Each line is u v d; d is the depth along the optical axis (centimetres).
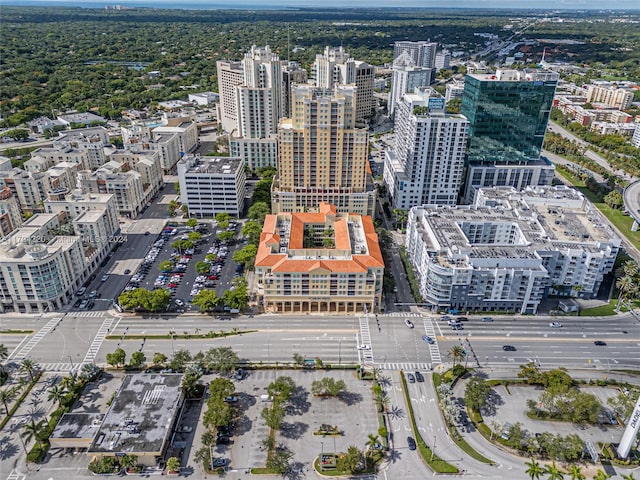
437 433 19012
